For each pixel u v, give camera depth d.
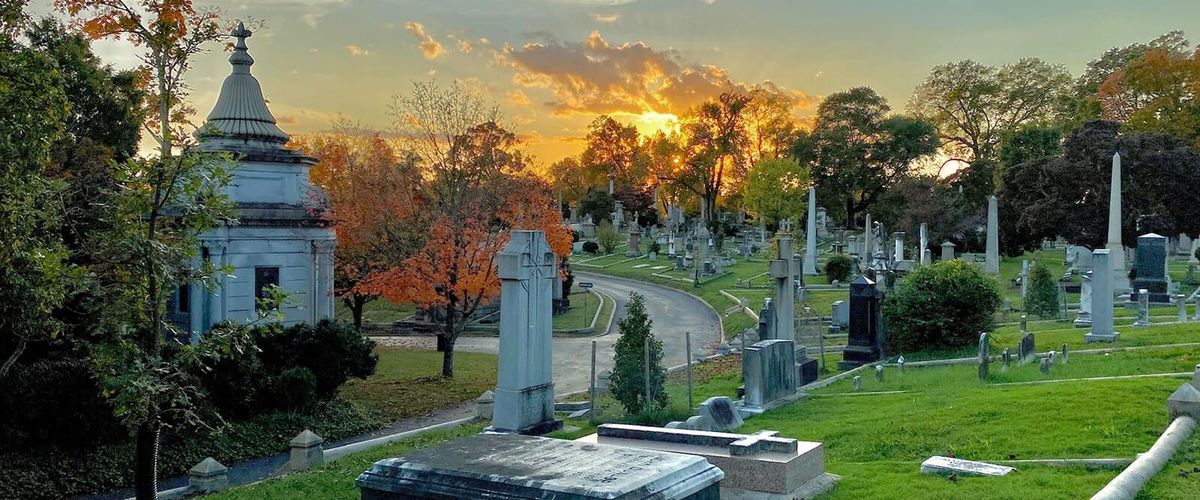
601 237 84.75
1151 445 12.73
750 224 113.81
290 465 19.81
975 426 14.74
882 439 14.83
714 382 25.69
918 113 100.88
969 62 97.25
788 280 24.77
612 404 21.97
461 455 9.38
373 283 32.72
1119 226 45.91
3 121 16.08
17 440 20.56
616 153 128.00
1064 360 22.08
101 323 14.28
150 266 13.89
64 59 27.45
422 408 28.39
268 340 26.56
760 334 26.92
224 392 23.97
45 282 14.61
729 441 12.50
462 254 31.97
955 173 88.00
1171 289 42.47
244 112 31.61
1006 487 11.01
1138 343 24.86
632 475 8.48
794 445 11.98
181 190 14.96
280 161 31.45
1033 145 78.88
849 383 22.72
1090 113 77.31
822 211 94.88
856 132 94.19
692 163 108.06
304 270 31.42
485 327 47.41
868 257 59.97
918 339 27.53
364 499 9.27
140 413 13.93
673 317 48.53
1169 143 55.50
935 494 10.96
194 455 22.62
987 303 27.31
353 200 36.72
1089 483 11.09
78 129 28.66
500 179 35.19
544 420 18.41
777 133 105.44
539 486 8.24
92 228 16.20
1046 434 13.72
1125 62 83.50
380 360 36.41
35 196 15.00
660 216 131.25
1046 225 56.16
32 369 21.02
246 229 29.72
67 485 20.41
